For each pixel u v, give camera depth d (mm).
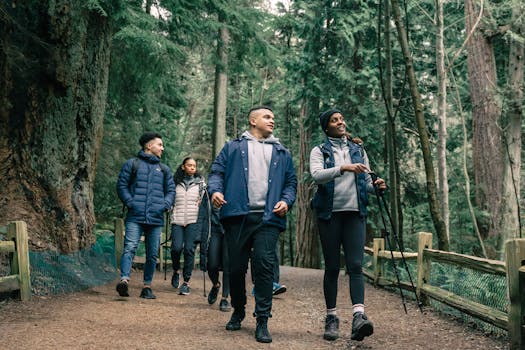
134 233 5898
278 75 20516
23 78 6551
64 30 6812
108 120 10555
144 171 6031
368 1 13156
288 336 4195
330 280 4145
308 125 14445
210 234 5637
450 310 5273
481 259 4480
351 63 14117
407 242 12359
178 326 4391
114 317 4633
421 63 13391
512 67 10609
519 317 3590
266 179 3977
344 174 4090
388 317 5145
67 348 3475
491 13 9820
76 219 6941
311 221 16141
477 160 11719
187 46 9461
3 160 6398
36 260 5984
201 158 23141
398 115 13742
